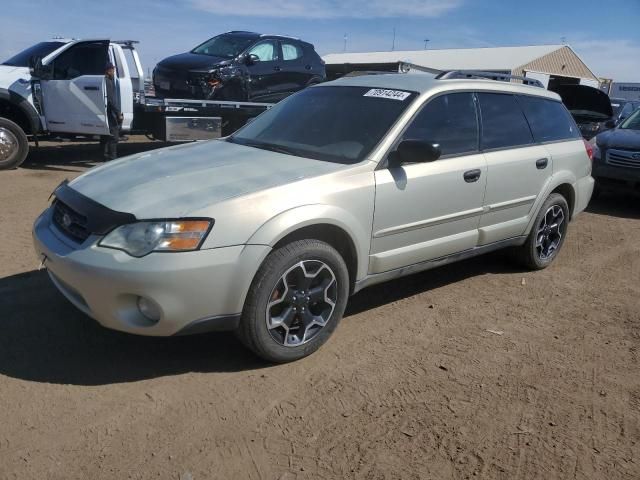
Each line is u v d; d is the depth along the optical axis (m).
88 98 9.41
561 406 3.20
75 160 10.98
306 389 3.21
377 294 4.69
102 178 3.54
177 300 2.95
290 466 2.61
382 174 3.72
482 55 34.19
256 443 2.75
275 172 3.49
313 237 3.49
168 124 10.38
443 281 5.09
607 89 38.28
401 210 3.84
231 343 3.67
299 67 11.96
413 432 2.89
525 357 3.75
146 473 2.51
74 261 2.99
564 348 3.92
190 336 3.73
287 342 3.41
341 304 3.61
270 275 3.19
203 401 3.05
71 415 2.87
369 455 2.70
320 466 2.62
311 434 2.84
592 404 3.24
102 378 3.21
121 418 2.87
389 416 3.01
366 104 4.23
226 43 11.31
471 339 3.97
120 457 2.60
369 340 3.85
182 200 3.09
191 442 2.73
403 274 4.10
